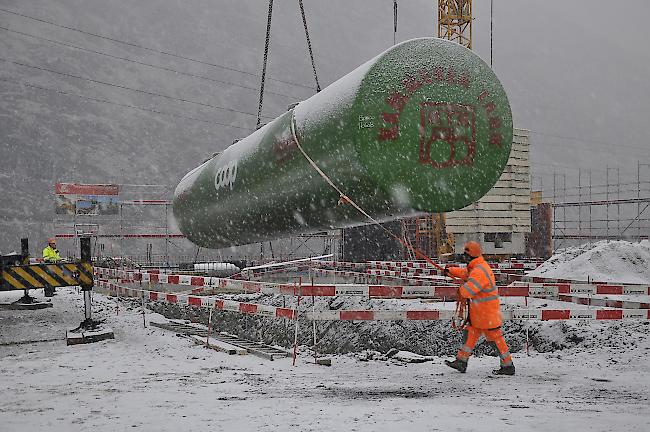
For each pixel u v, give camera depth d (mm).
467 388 6535
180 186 16953
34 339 10125
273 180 11203
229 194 13102
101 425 4773
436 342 10797
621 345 8875
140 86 127000
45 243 76812
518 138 29188
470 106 9453
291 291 9516
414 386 6629
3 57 115875
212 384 6656
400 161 8992
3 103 103688
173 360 8258
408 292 10062
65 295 18328
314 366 8039
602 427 4605
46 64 118750
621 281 15734
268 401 5656
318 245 67375
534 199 35312
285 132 10781
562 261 18594
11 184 87750
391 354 8797
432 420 4797
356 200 9594
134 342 9781
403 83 9070
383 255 29141
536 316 9133
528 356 8836
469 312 7492
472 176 9445
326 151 9484
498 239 29297
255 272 20766
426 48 9359
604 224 117688
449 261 27969
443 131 9227
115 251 66625
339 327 12906
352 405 5477
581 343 9344
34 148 95750
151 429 4609
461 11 35156
